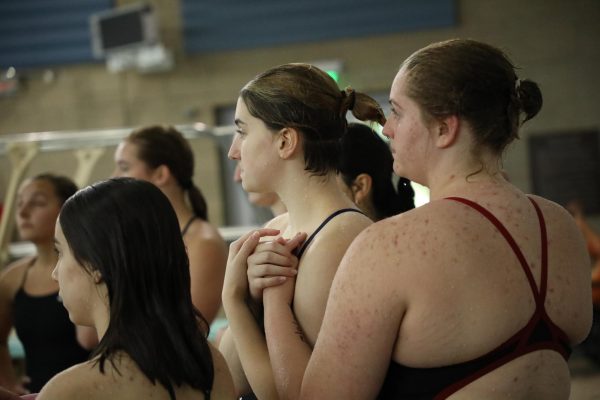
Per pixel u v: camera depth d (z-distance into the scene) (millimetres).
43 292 3381
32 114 10734
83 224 1596
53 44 10617
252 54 10414
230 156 2100
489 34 10016
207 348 1674
